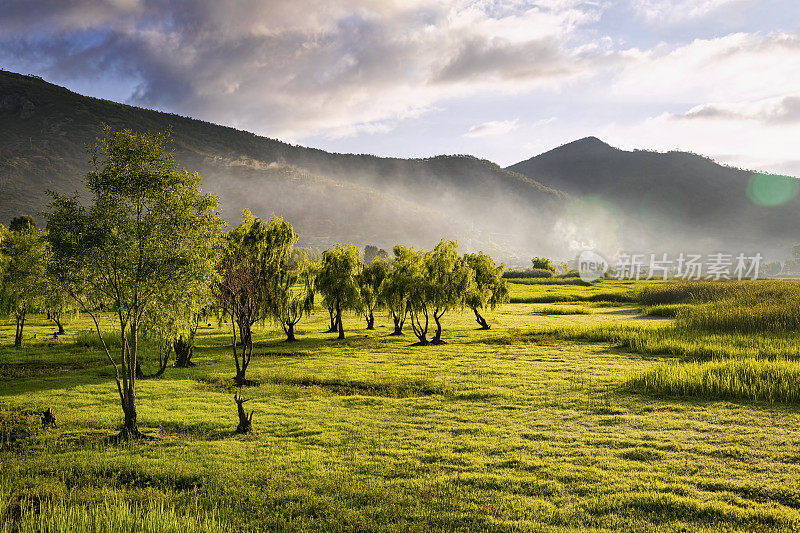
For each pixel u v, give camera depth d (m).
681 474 11.63
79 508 10.09
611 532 8.88
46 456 13.37
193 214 16.31
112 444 14.56
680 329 37.34
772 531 8.79
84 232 14.76
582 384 22.05
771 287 55.12
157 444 14.54
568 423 16.19
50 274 15.09
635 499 10.23
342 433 15.45
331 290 42.41
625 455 13.03
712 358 26.61
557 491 10.80
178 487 11.60
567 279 132.25
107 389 22.58
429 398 20.45
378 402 19.75
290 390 22.23
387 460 12.84
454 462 12.69
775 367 21.30
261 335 46.22
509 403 19.11
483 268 50.78
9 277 36.69
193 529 9.12
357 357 31.72
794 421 15.60
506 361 29.06
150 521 9.34
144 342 36.06
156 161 15.77
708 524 9.16
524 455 13.11
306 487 11.16
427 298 38.19
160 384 23.70
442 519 9.51
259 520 9.64
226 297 24.44
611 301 81.62
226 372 26.98
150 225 15.69
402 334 46.03
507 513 9.72
